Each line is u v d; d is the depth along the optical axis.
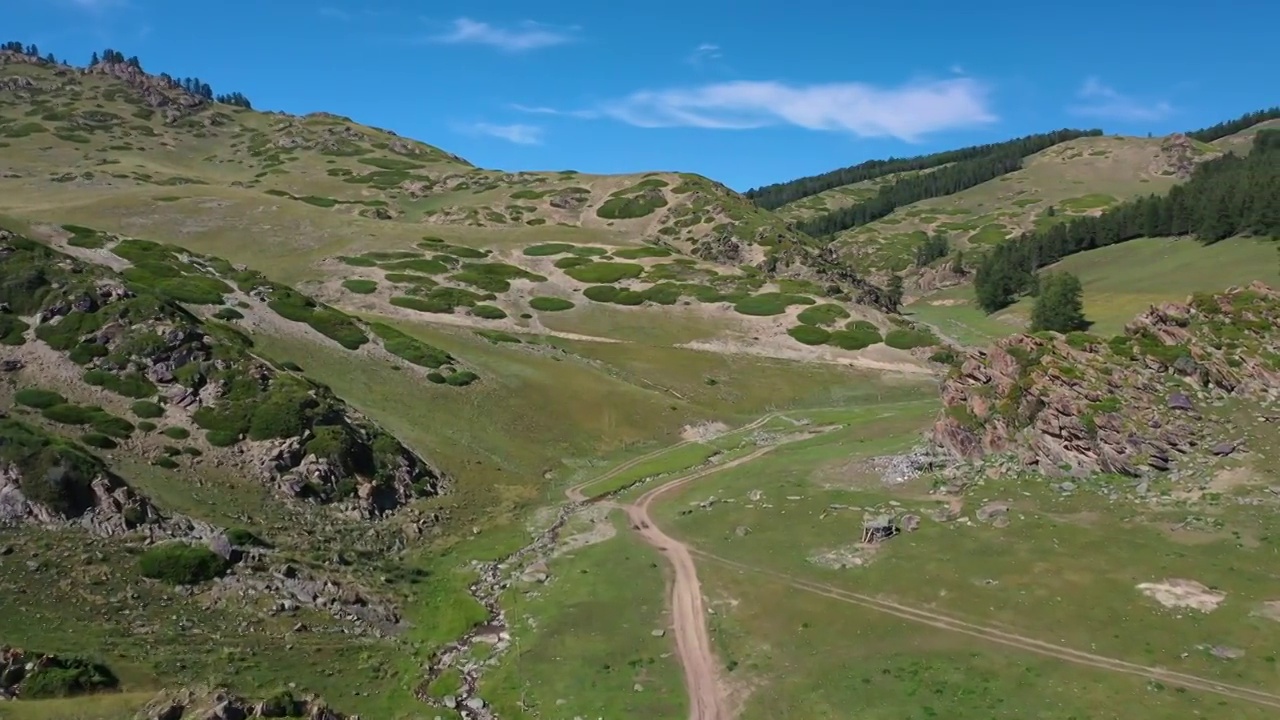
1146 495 41.09
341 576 38.56
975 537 39.88
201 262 78.06
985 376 51.69
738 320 97.69
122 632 30.55
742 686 31.03
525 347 83.44
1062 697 28.27
